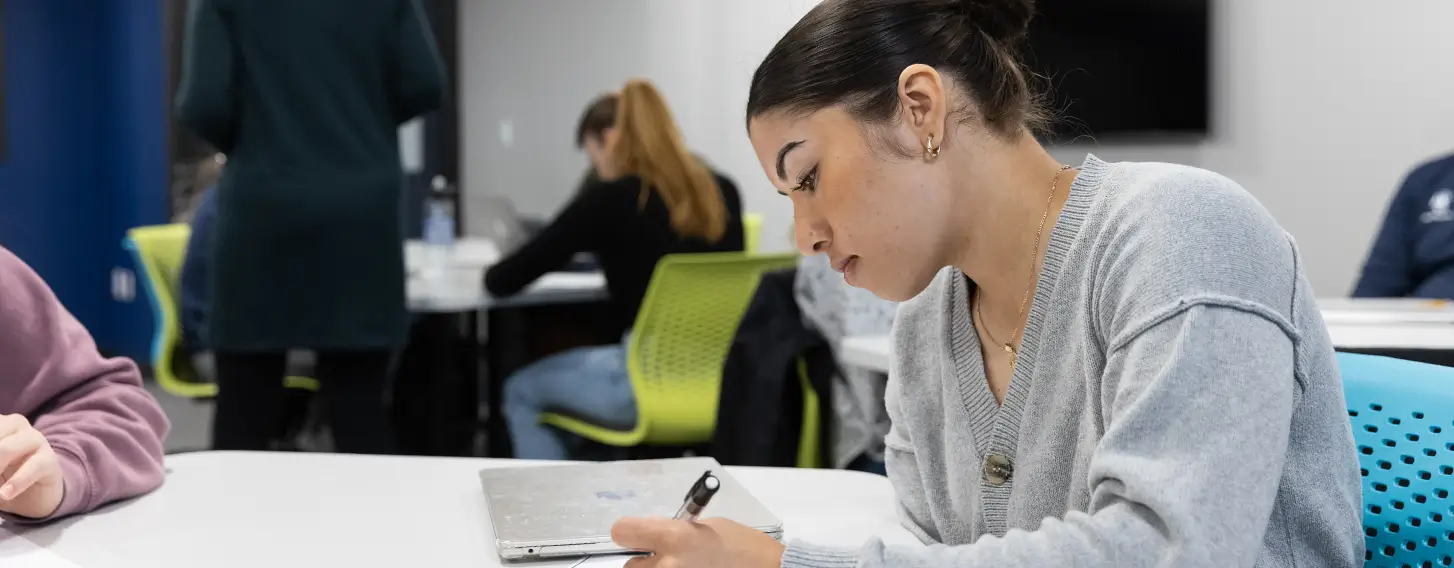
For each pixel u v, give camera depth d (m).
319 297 2.22
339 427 2.33
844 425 2.06
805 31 0.77
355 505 0.95
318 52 2.19
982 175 0.78
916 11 0.76
